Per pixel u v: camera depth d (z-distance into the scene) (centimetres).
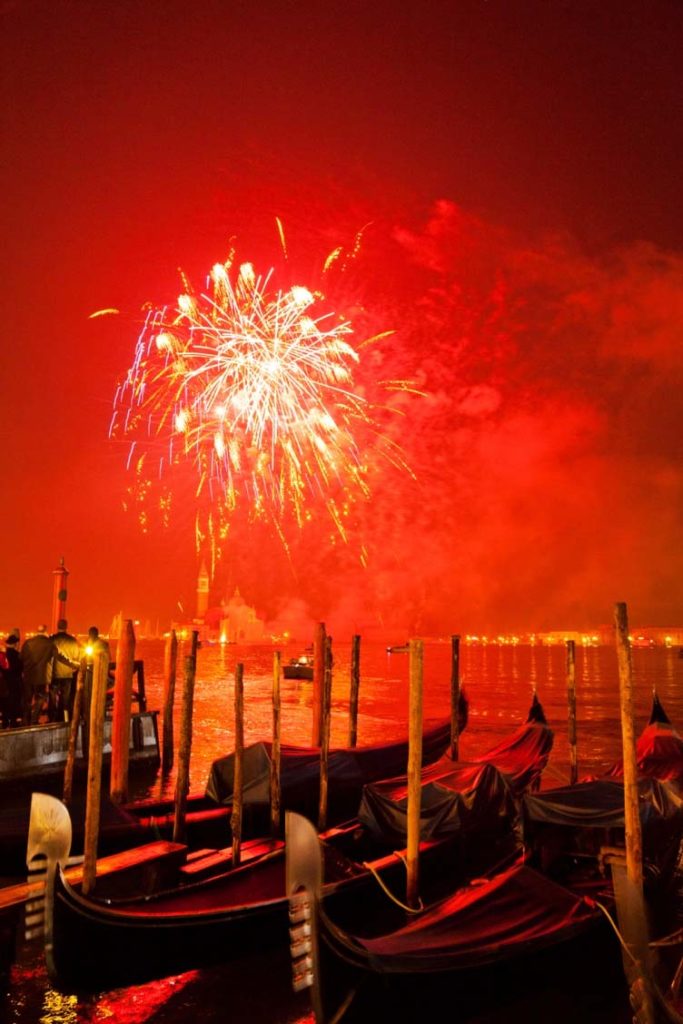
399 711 4391
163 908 934
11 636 1862
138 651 13988
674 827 1125
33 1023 844
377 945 791
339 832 1263
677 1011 871
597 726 3753
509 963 823
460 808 1170
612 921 882
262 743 1483
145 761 2141
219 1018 856
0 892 865
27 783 1648
